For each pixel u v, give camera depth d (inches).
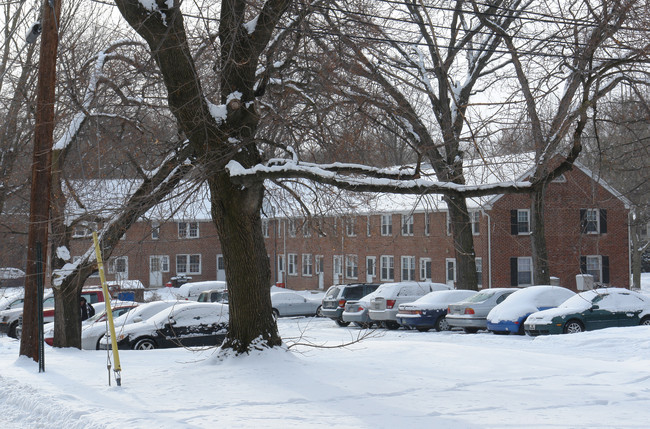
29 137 973.2
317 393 405.7
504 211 1598.2
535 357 541.0
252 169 486.3
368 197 650.8
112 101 684.1
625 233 1626.5
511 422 329.4
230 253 525.7
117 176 667.4
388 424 326.6
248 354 518.3
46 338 886.4
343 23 554.6
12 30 878.4
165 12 486.0
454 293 1090.7
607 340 736.3
